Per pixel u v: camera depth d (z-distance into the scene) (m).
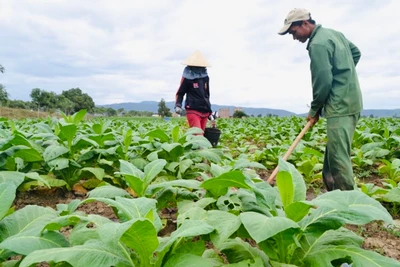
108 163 4.50
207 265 1.47
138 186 2.59
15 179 2.61
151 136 4.82
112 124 13.53
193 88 7.28
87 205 4.01
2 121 8.78
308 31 4.29
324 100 4.09
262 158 6.77
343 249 1.76
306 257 1.82
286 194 2.01
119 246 1.70
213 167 2.78
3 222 1.89
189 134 4.85
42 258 1.42
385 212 1.70
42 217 2.01
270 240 1.89
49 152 4.02
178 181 2.55
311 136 9.23
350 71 4.07
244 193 2.26
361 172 6.11
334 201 1.68
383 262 1.61
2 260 1.85
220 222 1.78
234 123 20.00
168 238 1.80
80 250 1.54
